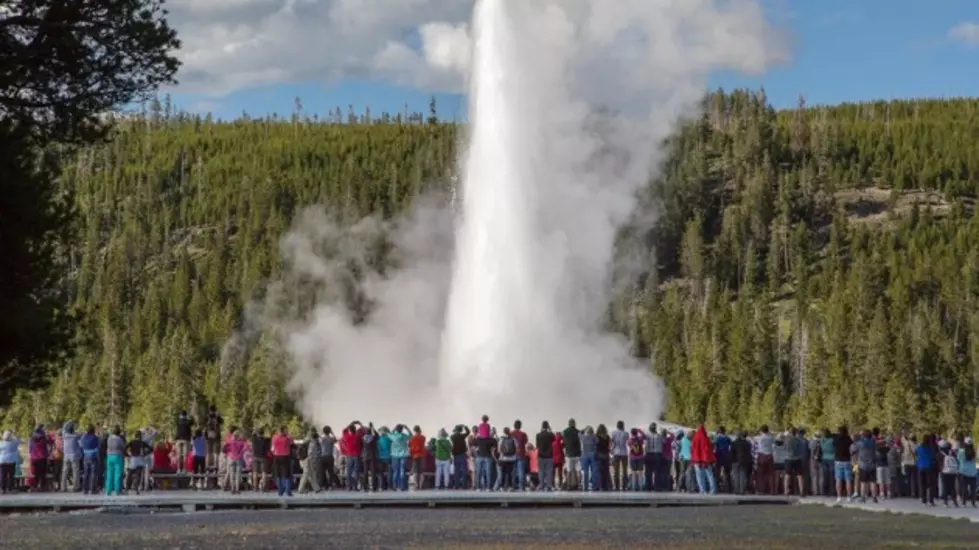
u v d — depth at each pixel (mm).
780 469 38000
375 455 36969
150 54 24000
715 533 22719
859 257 192375
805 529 23953
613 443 37875
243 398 130500
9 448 36938
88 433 35969
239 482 36781
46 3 23062
